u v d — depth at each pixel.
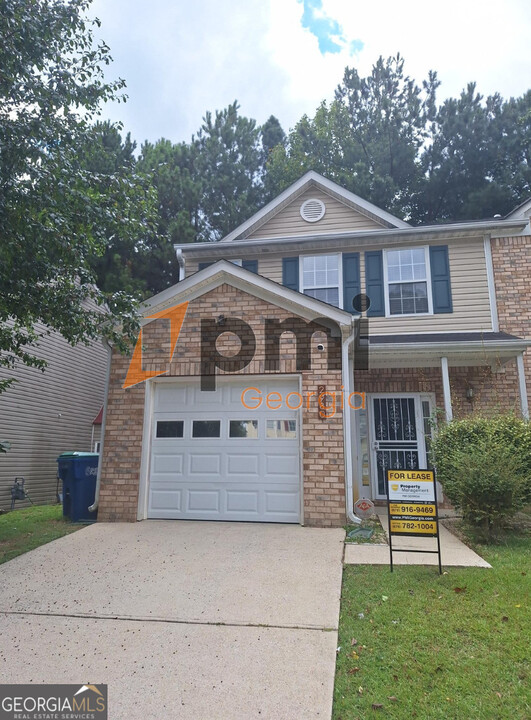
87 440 16.69
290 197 13.29
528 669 3.40
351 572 5.46
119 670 3.59
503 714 2.96
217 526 7.67
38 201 6.34
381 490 10.30
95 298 7.77
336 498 7.61
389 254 11.81
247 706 3.14
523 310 10.92
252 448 8.20
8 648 3.96
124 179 7.55
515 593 4.59
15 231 6.37
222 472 8.22
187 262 13.07
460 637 3.86
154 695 3.28
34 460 13.79
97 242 7.84
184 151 23.50
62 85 6.98
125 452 8.38
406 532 5.43
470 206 21.42
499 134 23.22
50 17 6.77
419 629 4.01
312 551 6.27
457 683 3.28
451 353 9.38
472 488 6.62
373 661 3.60
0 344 8.05
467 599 4.54
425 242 11.63
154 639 4.07
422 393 10.57
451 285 11.34
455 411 10.26
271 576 5.41
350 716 3.02
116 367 8.71
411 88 25.89
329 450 7.77
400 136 25.14
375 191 22.70
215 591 5.04
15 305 6.98
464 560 5.73
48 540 7.10
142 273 18.66
